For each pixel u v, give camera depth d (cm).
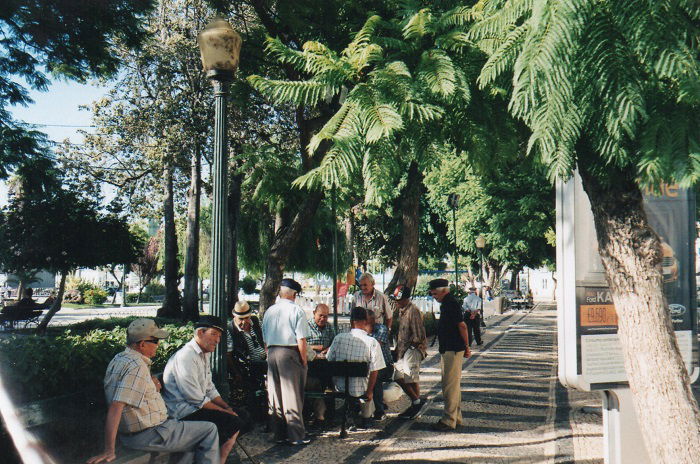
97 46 1237
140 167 2475
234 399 780
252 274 2758
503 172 396
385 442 684
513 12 319
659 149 262
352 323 745
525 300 4253
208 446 481
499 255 3378
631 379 341
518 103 269
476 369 1252
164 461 485
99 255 2088
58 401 455
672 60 251
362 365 725
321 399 766
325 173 318
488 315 3550
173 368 524
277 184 1395
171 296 2672
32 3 1111
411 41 396
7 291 4109
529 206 2344
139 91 2181
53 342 535
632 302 336
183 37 2069
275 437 684
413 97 341
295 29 975
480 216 3105
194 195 2566
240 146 1928
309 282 5456
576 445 657
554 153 261
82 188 2244
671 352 330
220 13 1388
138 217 2658
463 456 621
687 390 328
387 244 4231
